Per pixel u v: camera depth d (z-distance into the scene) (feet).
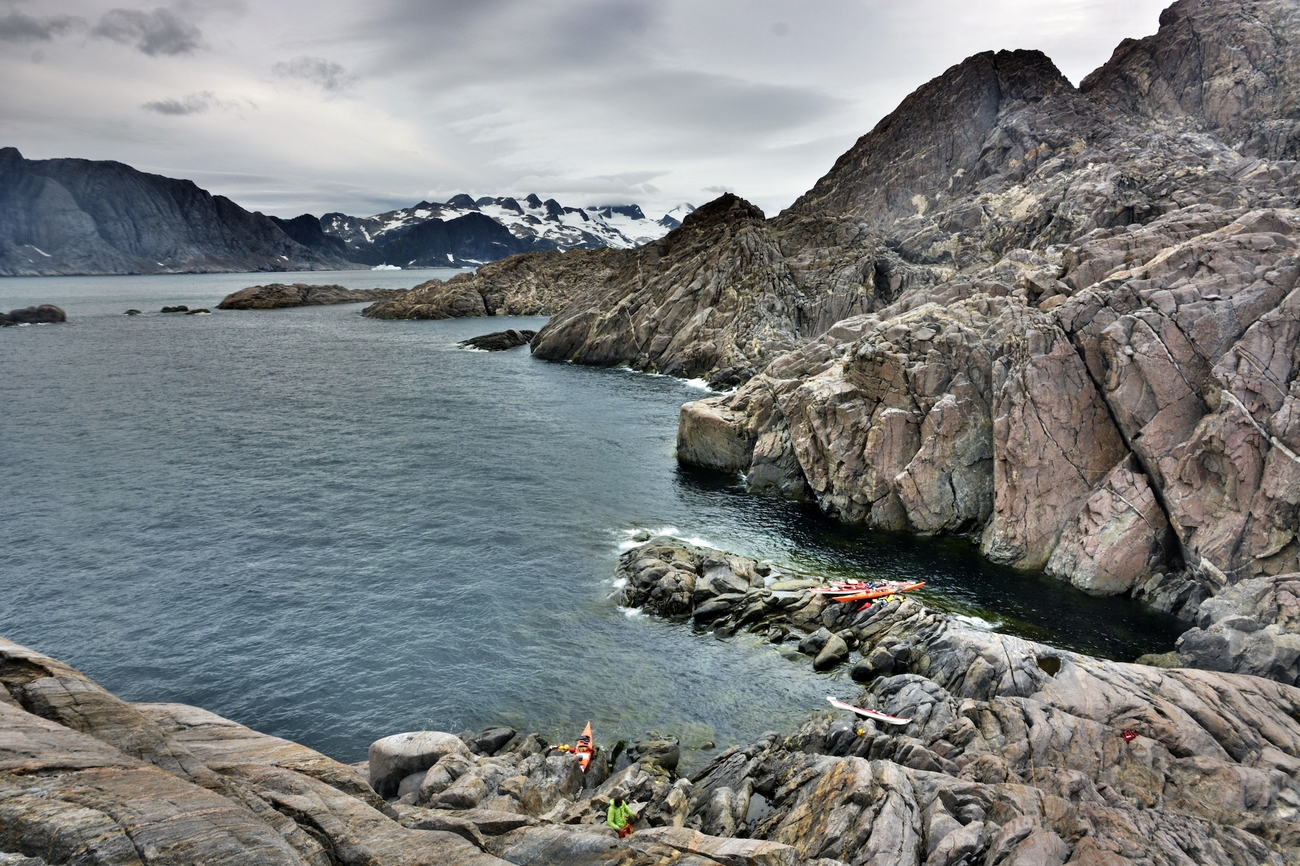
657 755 105.91
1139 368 157.28
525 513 200.44
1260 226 179.93
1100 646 134.62
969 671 114.11
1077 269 203.51
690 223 542.16
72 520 190.80
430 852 53.42
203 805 46.73
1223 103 447.42
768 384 241.35
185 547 176.86
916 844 73.05
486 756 102.12
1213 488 145.79
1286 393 141.90
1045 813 76.89
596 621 145.79
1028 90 529.86
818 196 611.88
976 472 185.26
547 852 63.05
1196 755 88.94
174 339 562.25
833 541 183.42
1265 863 72.90
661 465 246.68
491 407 332.80
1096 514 156.97
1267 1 473.26
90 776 46.34
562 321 516.32
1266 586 125.59
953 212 452.35
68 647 134.62
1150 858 69.72
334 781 65.46
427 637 139.74
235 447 260.21
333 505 204.95
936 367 193.77
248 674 128.06
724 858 62.39
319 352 504.43
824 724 105.40
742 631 141.38
